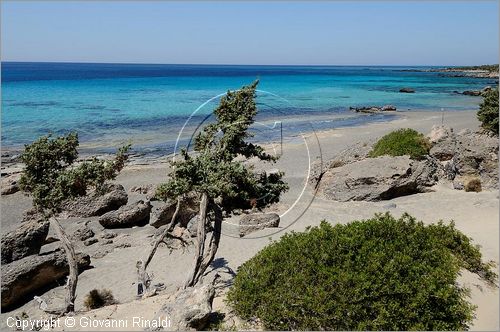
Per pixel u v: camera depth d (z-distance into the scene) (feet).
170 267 56.29
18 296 50.96
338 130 155.43
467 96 304.50
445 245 39.86
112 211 77.00
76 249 65.46
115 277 54.75
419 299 30.50
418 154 77.97
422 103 257.96
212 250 46.62
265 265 35.17
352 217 64.08
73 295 45.98
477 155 74.43
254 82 51.47
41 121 178.91
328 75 609.83
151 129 162.81
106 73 589.73
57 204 50.19
